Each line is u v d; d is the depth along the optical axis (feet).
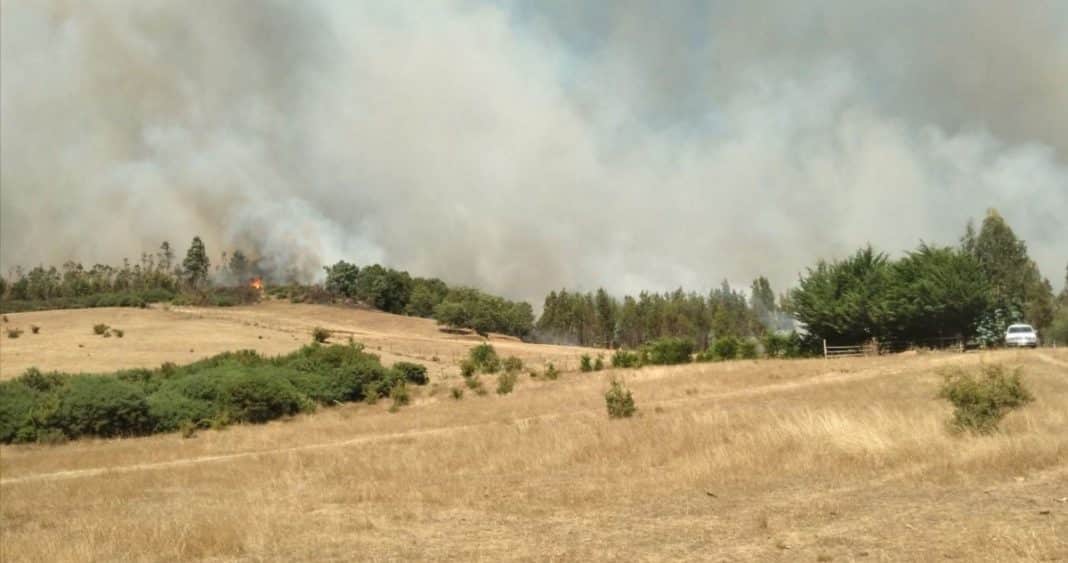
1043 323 242.37
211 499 51.65
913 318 177.99
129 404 120.26
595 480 47.62
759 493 39.11
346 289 567.18
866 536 28.60
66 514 49.96
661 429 65.16
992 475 37.78
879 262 190.80
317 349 186.70
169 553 33.55
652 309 442.50
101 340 265.34
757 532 30.89
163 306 440.86
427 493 46.26
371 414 132.16
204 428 125.49
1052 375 93.91
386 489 49.19
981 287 176.65
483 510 40.52
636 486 43.88
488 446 67.10
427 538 34.45
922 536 27.81
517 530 35.19
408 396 144.66
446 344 322.55
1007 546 25.21
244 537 35.50
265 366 168.96
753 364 147.84
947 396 54.13
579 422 83.51
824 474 42.14
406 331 404.57
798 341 192.03
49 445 111.45
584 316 482.69
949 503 32.89
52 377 146.61
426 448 70.74
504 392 144.05
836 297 188.03
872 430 48.70
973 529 27.99
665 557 28.09
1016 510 30.55
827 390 96.68
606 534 32.91
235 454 86.69
